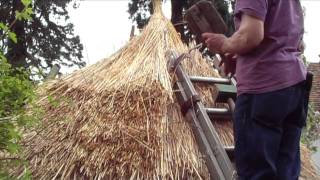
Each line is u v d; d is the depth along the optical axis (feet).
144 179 10.74
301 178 13.83
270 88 8.70
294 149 9.30
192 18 10.50
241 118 8.91
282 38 8.95
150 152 11.02
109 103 12.07
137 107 11.80
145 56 13.98
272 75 8.73
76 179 11.09
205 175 11.02
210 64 14.74
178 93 12.51
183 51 14.48
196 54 14.66
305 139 22.39
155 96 12.06
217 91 12.76
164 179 10.69
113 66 14.02
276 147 8.76
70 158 11.31
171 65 13.42
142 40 14.97
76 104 12.43
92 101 12.27
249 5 8.50
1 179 9.86
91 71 13.88
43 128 12.18
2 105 9.27
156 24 15.55
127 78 12.85
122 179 10.80
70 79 13.51
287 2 9.17
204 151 11.23
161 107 11.91
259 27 8.45
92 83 13.09
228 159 10.57
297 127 9.39
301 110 9.27
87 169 10.94
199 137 11.50
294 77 8.86
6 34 9.66
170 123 11.84
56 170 11.28
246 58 8.98
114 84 12.72
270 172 8.59
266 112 8.67
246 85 8.90
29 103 9.98
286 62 8.84
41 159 11.62
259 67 8.80
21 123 9.60
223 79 13.58
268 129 8.75
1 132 9.27
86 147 11.25
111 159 10.96
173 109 12.25
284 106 8.71
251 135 8.72
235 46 8.64
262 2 8.53
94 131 11.50
